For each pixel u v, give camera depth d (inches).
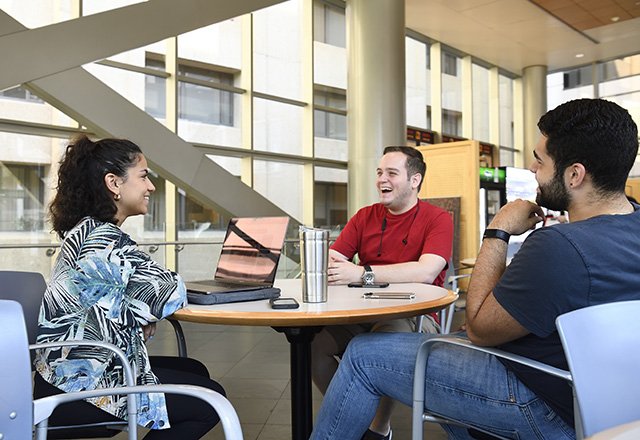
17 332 32.6
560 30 414.3
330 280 78.0
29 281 66.3
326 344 84.7
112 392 37.6
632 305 37.9
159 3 177.8
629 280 42.2
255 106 320.5
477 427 50.3
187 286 68.5
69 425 51.0
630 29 418.0
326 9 356.8
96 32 170.6
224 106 309.7
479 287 50.0
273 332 190.1
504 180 303.0
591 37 435.2
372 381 56.5
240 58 313.7
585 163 45.4
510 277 45.1
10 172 235.3
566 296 42.3
